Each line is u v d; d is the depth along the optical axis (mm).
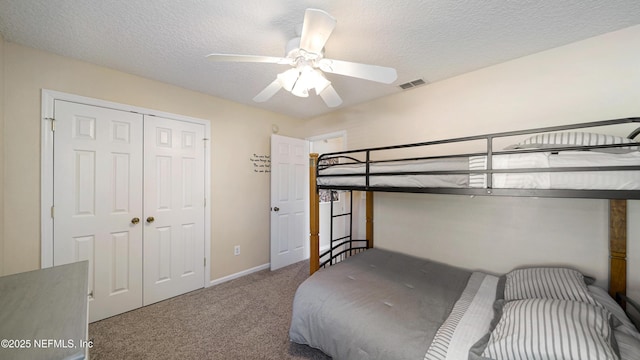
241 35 1510
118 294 2018
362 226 2811
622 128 1442
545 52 1680
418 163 1457
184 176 2406
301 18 1341
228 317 2000
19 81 1615
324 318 1377
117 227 2012
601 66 1496
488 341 1010
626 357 863
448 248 2133
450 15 1314
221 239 2705
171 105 2311
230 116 2770
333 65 1275
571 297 1248
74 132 1817
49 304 833
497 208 1883
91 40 1573
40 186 1691
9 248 1595
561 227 1635
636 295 1394
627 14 1288
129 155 2068
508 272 1826
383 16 1319
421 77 2107
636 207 1401
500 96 1863
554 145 1122
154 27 1431
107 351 1592
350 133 2941
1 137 1548
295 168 3393
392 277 1747
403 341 1091
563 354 829
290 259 3311
